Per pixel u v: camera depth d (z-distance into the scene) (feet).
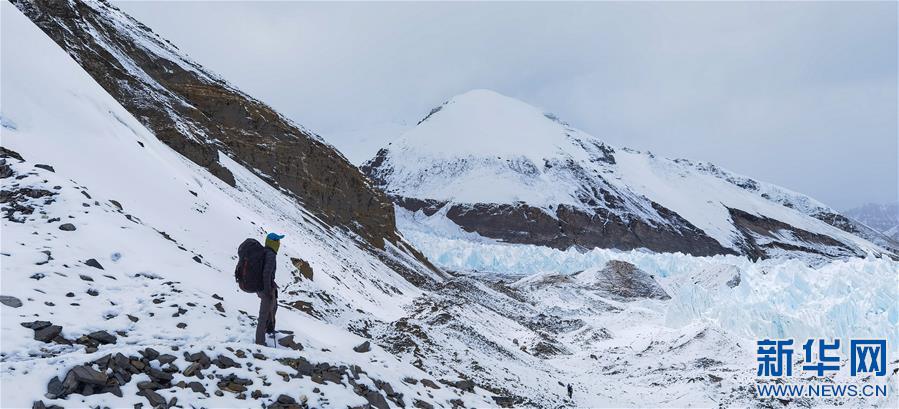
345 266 157.89
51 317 33.53
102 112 97.09
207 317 38.24
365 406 34.73
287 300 77.77
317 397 33.27
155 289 40.27
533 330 169.27
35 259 38.70
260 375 32.94
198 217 87.97
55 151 71.67
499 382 76.84
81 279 38.58
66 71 97.35
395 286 187.32
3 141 64.95
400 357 70.03
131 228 50.24
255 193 175.52
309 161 231.71
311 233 175.22
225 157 191.62
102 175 76.38
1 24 88.89
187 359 32.14
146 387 29.58
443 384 54.08
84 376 28.17
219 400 30.45
